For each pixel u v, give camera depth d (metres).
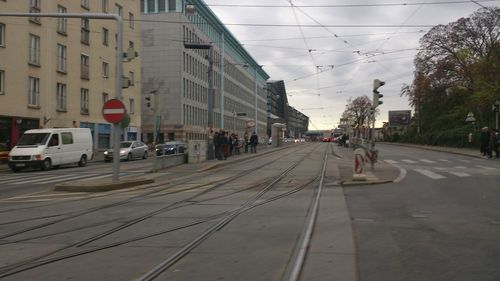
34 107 40.41
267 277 6.21
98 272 6.47
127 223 10.07
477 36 57.53
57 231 9.34
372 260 7.02
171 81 74.06
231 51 103.56
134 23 57.84
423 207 12.02
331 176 20.77
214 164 27.52
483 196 14.03
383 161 31.59
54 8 43.03
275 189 16.33
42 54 41.47
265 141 69.19
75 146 31.58
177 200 13.76
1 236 8.91
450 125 65.81
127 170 26.50
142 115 74.75
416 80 63.19
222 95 94.25
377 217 10.62
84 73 47.72
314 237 8.59
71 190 16.34
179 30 73.75
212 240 8.41
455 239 8.41
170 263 6.88
